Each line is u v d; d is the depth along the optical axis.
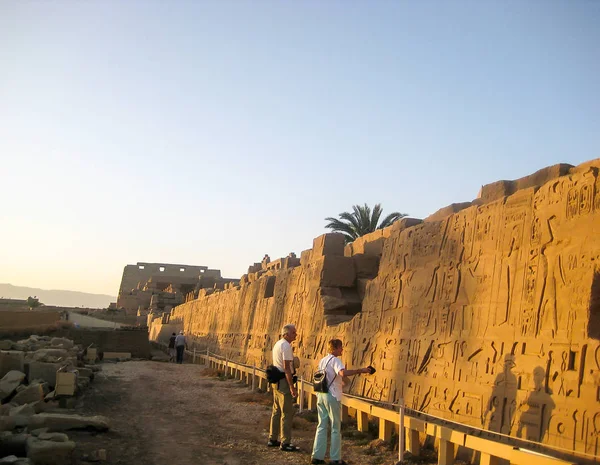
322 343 14.22
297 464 8.09
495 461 6.63
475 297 8.83
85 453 8.20
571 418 6.50
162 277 72.06
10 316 27.81
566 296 7.05
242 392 15.71
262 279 22.61
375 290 12.35
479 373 8.27
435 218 11.18
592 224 6.90
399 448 8.05
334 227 29.70
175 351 32.34
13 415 9.40
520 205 8.22
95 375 18.88
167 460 8.21
